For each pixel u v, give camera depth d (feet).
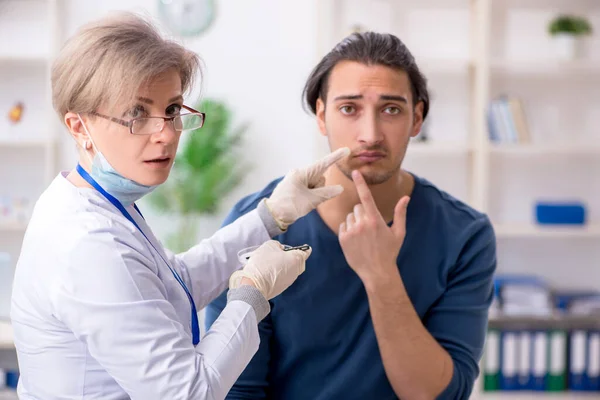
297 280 4.66
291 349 4.66
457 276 4.88
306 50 13.35
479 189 12.04
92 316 3.24
